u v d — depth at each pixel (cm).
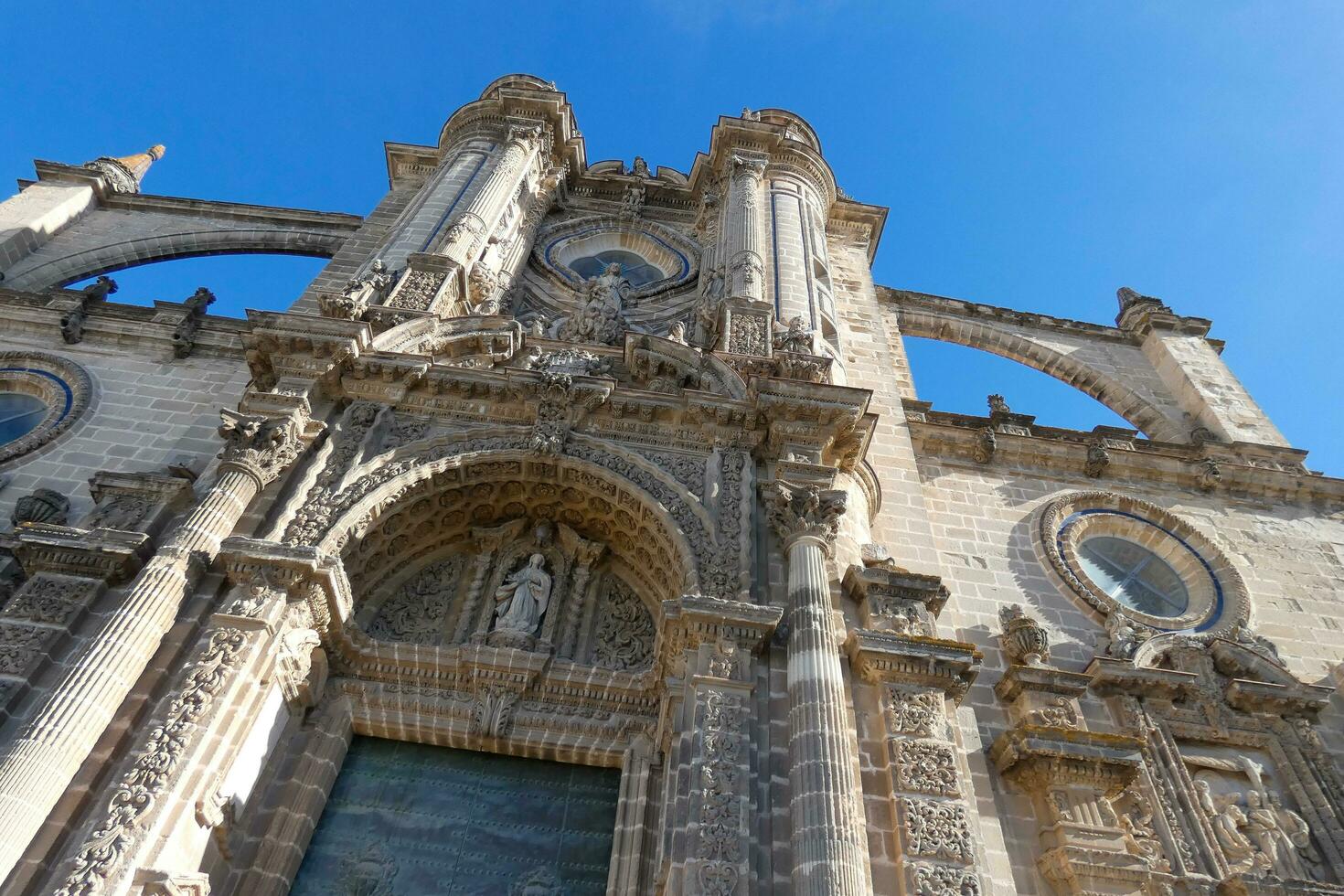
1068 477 1933
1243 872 1211
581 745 1249
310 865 1134
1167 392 2570
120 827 895
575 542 1468
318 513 1250
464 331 1609
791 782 1008
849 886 905
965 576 1652
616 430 1455
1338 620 1695
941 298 2820
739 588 1215
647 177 2759
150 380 1850
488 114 2528
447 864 1158
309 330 1441
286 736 1185
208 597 1138
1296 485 1973
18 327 1952
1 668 1057
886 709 1122
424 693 1279
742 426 1445
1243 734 1403
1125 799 1264
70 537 1185
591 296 2009
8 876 862
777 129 2541
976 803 1185
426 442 1390
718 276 2080
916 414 2000
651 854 1134
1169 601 1731
